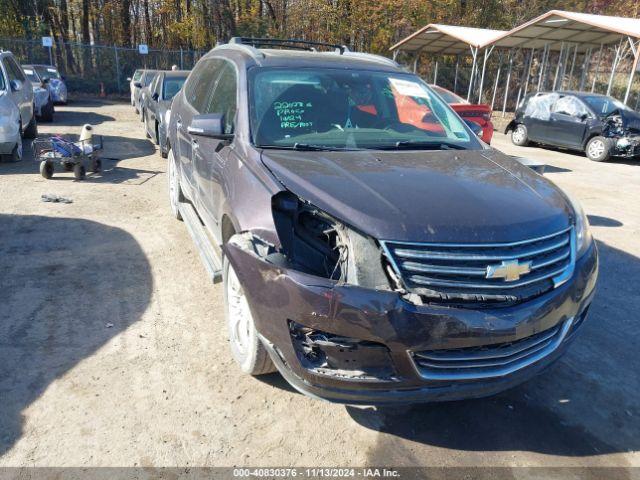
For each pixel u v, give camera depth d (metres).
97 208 6.45
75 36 32.97
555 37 21.41
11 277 4.45
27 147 10.16
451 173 3.12
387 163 3.18
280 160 3.11
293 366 2.57
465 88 30.25
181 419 2.88
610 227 7.00
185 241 5.47
